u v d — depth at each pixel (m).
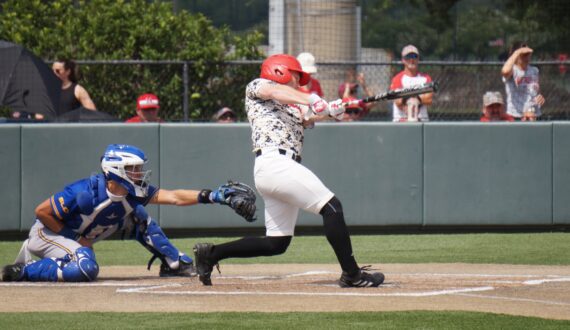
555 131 37.50
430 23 73.88
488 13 72.19
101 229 25.45
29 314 19.69
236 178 37.12
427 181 37.44
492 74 52.25
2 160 36.62
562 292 22.55
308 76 23.27
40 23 52.16
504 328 18.08
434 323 18.53
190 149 37.06
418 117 40.34
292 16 53.94
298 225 37.56
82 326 18.44
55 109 39.59
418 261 30.95
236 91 47.62
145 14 51.19
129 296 21.98
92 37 49.41
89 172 36.94
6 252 34.06
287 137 22.61
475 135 37.34
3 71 39.44
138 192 24.52
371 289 22.92
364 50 72.62
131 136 37.00
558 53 63.69
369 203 37.34
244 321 18.81
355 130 37.22
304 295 21.95
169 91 46.81
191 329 18.09
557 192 37.59
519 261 30.78
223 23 59.12
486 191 37.50
